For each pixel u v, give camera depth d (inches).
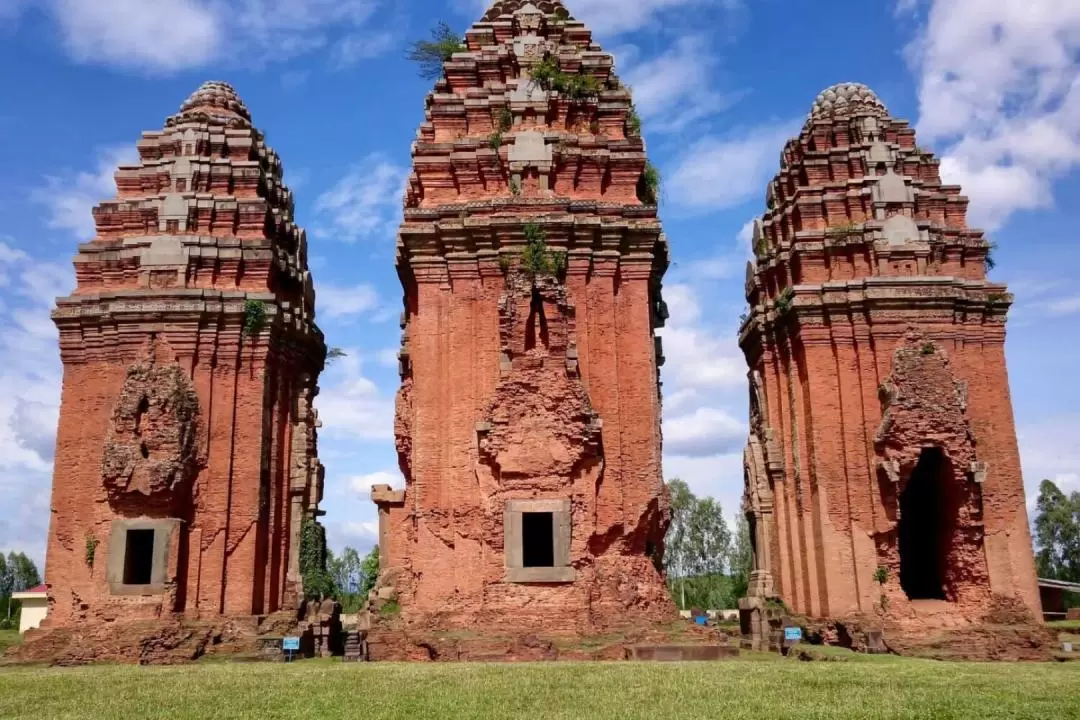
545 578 909.8
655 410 1002.1
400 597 946.7
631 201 1039.6
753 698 560.4
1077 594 2502.5
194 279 1141.1
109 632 990.4
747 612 1245.1
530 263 973.8
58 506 1074.1
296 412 1213.1
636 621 912.9
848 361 1182.3
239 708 547.2
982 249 1236.5
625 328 1000.9
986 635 1050.1
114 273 1151.6
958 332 1189.1
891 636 1050.1
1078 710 527.8
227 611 1052.5
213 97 1311.5
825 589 1125.1
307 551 1166.3
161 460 1041.5
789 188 1353.3
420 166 1047.0
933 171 1307.8
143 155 1236.5
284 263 1230.9
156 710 545.6
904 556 1309.1
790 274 1267.2
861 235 1218.6
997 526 1133.1
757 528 1273.4
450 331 988.6
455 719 487.2
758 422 1323.8
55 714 538.6
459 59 1109.1
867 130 1312.7
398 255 1098.1
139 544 1097.4
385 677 682.2
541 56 1104.8
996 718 497.7
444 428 968.3
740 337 1405.0
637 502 957.8
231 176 1210.6
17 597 2018.9
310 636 1090.7
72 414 1104.8
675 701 546.0
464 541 930.1
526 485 928.9
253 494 1091.9
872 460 1143.6
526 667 743.7
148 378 1071.0
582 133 1082.7
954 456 1114.1
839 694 583.2
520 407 944.9
